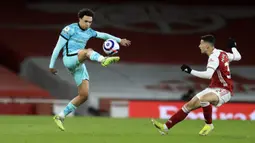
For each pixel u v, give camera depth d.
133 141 30.45
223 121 54.25
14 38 111.31
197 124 48.47
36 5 126.56
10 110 76.56
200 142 30.41
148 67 106.31
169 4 131.38
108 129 40.94
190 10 128.62
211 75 34.03
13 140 30.39
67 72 97.62
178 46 115.12
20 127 41.94
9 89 85.25
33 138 31.61
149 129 41.25
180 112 35.00
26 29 115.56
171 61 109.56
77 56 35.91
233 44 38.09
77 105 37.66
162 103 73.00
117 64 106.88
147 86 98.12
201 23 124.00
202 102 34.84
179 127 44.41
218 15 127.12
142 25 121.94
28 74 101.19
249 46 116.00
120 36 116.62
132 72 103.75
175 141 30.77
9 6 124.81
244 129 43.53
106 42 35.97
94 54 34.69
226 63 34.91
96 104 87.94
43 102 77.12
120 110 78.06
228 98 35.22
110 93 94.06
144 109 72.75
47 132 36.88
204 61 109.94
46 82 97.25
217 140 31.70
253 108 71.19
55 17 121.81
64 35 36.12
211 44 34.97
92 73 101.56
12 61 106.81
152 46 114.62
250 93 97.44
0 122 48.69
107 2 129.62
